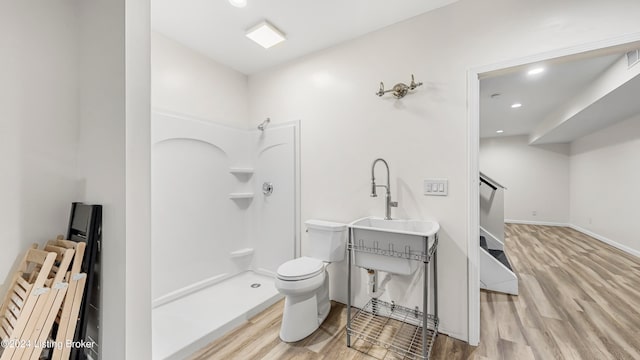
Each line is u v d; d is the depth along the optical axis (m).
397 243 1.50
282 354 1.56
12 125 1.39
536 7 1.48
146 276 1.25
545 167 6.08
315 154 2.36
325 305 2.01
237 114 2.74
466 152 1.68
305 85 2.42
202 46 2.27
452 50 1.73
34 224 1.46
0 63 1.35
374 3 1.73
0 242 1.35
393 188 1.95
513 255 3.64
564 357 1.52
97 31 1.39
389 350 1.59
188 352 1.56
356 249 1.64
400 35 1.93
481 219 3.09
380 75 2.01
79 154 1.58
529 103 3.74
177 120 2.19
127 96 1.19
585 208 5.15
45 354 1.31
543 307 2.14
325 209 2.29
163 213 2.11
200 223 2.38
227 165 2.62
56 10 1.53
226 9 1.80
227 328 1.81
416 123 1.86
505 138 6.48
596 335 1.74
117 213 1.23
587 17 1.36
